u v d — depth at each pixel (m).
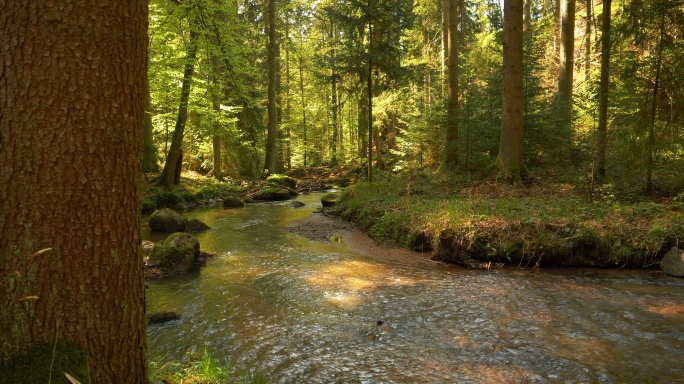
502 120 13.01
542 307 6.45
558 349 5.09
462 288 7.46
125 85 2.38
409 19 16.28
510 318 6.06
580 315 6.10
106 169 2.31
